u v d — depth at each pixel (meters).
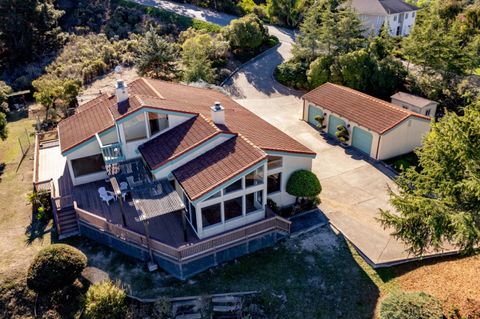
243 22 52.59
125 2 64.00
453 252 21.11
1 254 20.92
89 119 26.41
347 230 23.06
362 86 42.31
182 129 23.48
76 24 61.09
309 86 46.28
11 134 36.38
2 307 18.41
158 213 18.98
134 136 23.25
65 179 25.98
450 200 17.09
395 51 48.81
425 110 37.62
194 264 19.78
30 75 50.22
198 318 17.98
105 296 17.30
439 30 43.31
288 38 60.62
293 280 19.80
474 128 17.17
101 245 21.73
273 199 23.89
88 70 47.62
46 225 23.19
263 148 21.70
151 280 19.56
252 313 18.28
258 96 44.94
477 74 49.56
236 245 20.69
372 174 29.27
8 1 53.53
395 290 18.50
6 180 28.30
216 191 19.27
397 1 66.62
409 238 17.75
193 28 57.69
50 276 17.77
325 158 31.69
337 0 61.06
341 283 19.66
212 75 45.94
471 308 16.95
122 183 21.89
